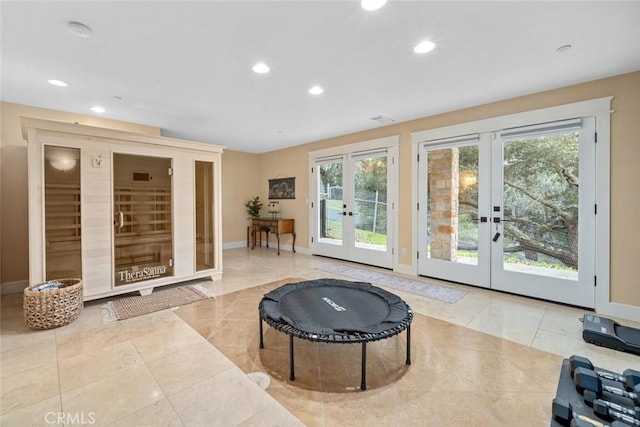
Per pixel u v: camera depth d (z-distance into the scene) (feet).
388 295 8.14
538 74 8.96
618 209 9.09
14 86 9.68
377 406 5.22
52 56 7.71
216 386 5.74
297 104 11.71
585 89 9.51
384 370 6.33
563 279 10.13
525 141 10.87
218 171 13.16
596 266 9.48
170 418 4.88
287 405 5.22
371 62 8.19
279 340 7.68
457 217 12.69
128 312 9.39
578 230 9.82
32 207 8.91
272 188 22.71
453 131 12.57
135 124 14.37
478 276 12.09
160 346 7.28
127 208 10.94
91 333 7.94
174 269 11.94
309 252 19.76
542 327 8.44
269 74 8.95
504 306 10.08
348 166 17.04
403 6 5.81
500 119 11.30
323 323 6.35
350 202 17.06
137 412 5.00
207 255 13.17
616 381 5.54
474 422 4.83
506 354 6.98
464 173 12.44
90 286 9.91
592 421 4.58
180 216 12.06
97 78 9.12
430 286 12.31
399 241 14.65
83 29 6.48
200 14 6.02
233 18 6.17
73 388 5.62
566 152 10.00
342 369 6.37
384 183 15.39
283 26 6.48
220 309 9.77
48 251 9.27
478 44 7.25
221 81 9.44
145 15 6.03
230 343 7.48
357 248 16.74
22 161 11.54
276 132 16.60
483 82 9.55
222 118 13.62
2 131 11.16
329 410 5.11
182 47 7.34
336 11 5.97
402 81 9.50
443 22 6.35
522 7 5.83
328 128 15.64
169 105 11.71
